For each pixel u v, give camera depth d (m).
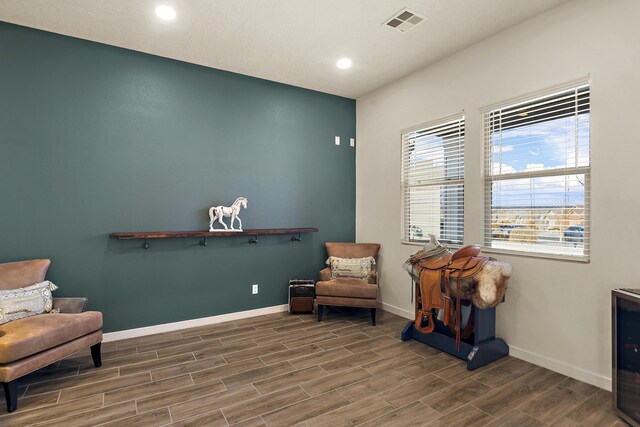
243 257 4.11
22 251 3.05
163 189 3.65
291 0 2.66
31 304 2.63
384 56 3.61
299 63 3.79
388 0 2.65
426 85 3.87
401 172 4.23
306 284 4.31
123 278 3.45
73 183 3.24
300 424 2.06
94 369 2.76
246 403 2.29
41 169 3.11
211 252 3.91
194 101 3.81
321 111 4.68
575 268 2.64
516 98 3.00
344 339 3.44
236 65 3.85
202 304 3.86
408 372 2.73
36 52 3.09
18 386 2.49
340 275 4.19
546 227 2.86
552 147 2.82
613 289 2.23
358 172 4.93
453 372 2.73
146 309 3.56
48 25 3.03
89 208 3.30
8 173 3.00
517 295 3.01
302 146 4.53
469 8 2.75
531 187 2.97
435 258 3.20
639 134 2.32
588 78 2.55
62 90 3.19
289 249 4.44
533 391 2.45
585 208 2.61
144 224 3.55
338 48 3.44
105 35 3.20
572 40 2.64
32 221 3.08
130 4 2.71
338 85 4.46
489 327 3.01
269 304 4.30
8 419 2.10
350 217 4.94
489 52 3.22
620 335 2.15
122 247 3.45
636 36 2.32
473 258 2.92
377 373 2.72
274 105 4.32
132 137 3.49
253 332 3.62
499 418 2.13
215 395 2.38
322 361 2.93
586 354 2.57
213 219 3.80
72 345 2.55
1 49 2.97
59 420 2.10
